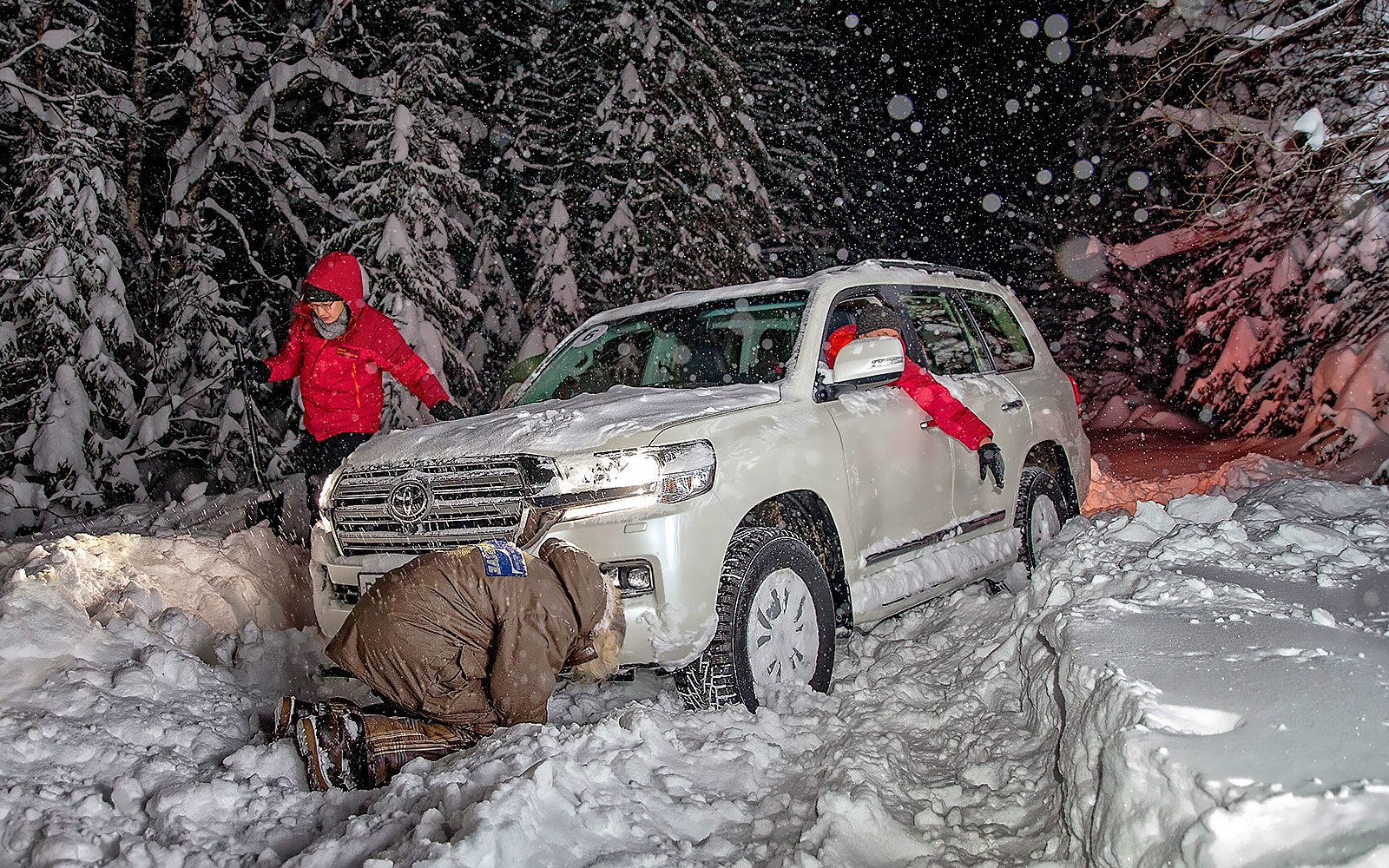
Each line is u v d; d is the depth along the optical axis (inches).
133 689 129.9
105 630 142.0
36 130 391.2
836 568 167.8
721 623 141.3
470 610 126.0
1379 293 495.2
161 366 406.3
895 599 174.6
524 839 95.9
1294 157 319.6
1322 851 66.1
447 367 410.3
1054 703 122.8
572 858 96.5
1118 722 93.0
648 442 141.4
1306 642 106.9
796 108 795.4
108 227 383.9
